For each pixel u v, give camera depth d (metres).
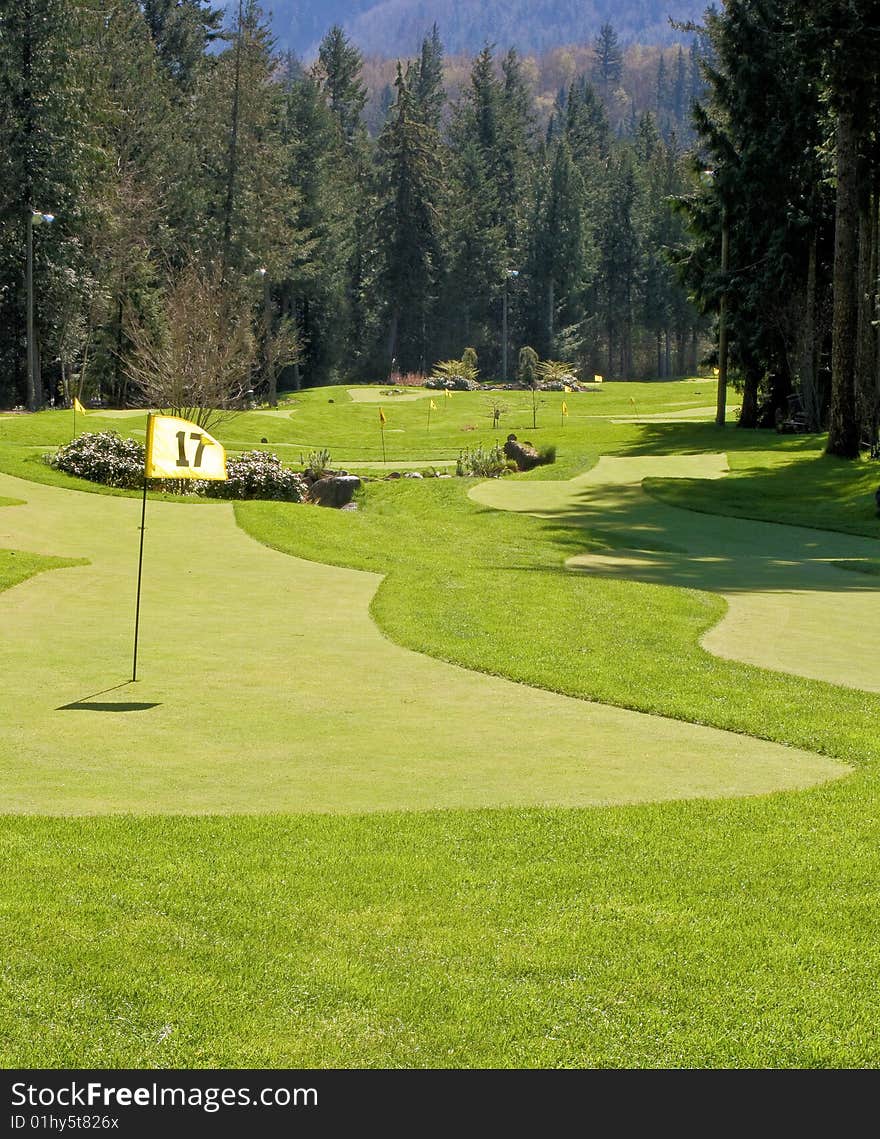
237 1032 3.91
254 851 5.45
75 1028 3.91
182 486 24.84
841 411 33.91
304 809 6.12
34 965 4.30
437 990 4.18
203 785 6.51
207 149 72.75
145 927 4.63
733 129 46.25
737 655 10.48
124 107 67.88
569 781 6.72
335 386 86.06
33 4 52.91
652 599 13.38
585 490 27.62
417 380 91.19
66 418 43.25
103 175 60.91
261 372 70.69
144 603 12.38
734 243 47.00
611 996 4.17
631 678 9.36
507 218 109.81
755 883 5.20
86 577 13.91
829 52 31.64
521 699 8.75
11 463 24.83
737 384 52.34
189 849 5.46
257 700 8.48
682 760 7.23
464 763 7.04
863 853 5.57
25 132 53.53
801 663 10.13
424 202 92.19
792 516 23.94
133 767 6.82
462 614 12.09
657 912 4.87
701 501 25.78
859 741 7.65
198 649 10.17
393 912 4.82
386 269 92.88
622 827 5.88
